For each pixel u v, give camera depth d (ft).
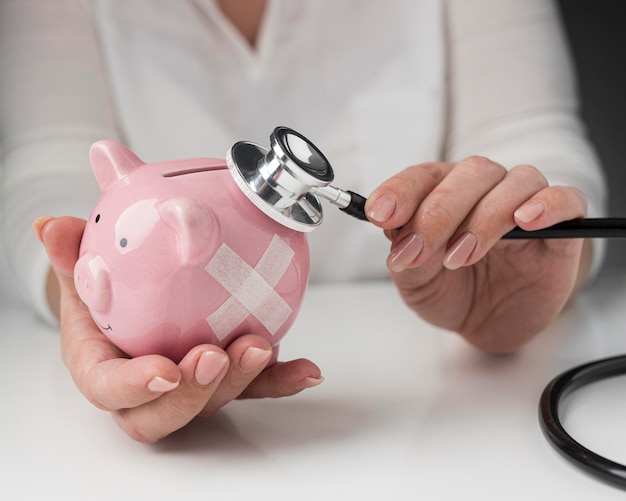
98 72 3.44
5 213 2.91
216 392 1.44
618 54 4.58
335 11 3.41
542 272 1.84
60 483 1.38
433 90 3.45
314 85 3.45
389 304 2.67
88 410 1.76
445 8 3.57
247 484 1.35
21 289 2.71
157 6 3.33
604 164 4.71
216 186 1.39
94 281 1.36
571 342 2.15
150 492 1.33
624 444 1.49
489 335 1.98
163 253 1.32
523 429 1.56
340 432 1.56
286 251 1.41
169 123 3.35
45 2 3.41
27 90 3.25
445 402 1.72
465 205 1.54
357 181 3.50
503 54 3.43
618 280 2.92
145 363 1.29
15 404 1.81
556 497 1.28
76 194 2.81
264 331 1.44
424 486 1.33
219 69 3.41
